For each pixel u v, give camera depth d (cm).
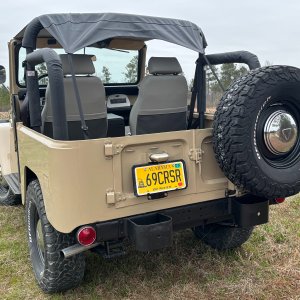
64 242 282
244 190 286
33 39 307
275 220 441
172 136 277
